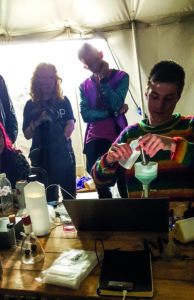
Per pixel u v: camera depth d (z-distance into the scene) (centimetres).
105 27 306
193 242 95
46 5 275
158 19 295
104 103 247
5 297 87
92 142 255
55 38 313
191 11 287
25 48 315
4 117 229
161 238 99
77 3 275
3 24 294
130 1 275
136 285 73
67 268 84
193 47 299
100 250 96
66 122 234
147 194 105
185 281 76
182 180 128
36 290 78
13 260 96
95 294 74
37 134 220
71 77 323
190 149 105
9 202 145
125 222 104
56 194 214
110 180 131
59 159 217
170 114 128
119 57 312
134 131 136
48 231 113
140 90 312
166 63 122
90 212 104
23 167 190
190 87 307
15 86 323
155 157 129
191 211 107
